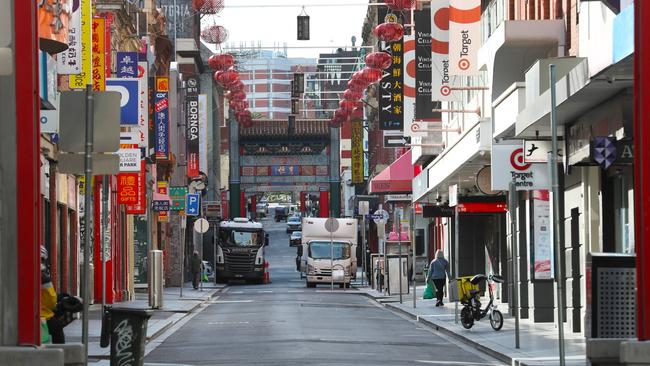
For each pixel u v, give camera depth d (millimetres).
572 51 56000
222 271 141500
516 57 59781
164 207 110125
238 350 45375
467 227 94562
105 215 42156
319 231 131125
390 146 115750
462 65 65438
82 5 59375
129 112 58344
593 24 40688
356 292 113312
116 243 90562
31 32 24922
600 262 27984
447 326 59719
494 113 57938
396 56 99625
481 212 73875
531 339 50250
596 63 40062
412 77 89938
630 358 24125
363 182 195000
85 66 59594
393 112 99375
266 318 67750
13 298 24578
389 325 63188
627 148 42469
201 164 161000
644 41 24562
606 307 28000
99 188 80250
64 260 68875
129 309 28594
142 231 108625
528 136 54000
